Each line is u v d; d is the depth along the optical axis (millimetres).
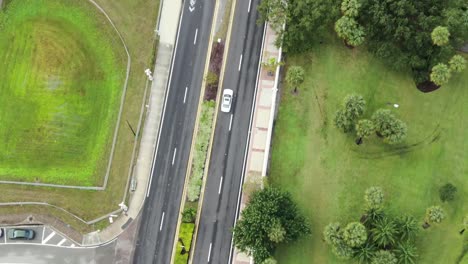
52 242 78875
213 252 77188
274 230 68938
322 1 78562
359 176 77562
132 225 79250
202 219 78562
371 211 72062
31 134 83750
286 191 74938
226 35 86062
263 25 85812
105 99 84750
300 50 81438
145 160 81750
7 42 87562
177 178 80750
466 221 70938
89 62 86562
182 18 87500
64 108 84688
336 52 83000
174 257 77438
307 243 75062
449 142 78188
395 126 74062
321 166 78312
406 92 80688
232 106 82625
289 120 80625
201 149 80938
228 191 79500
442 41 74188
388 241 70438
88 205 80125
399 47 79375
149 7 87812
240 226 71938
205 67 85125
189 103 83750
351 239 69125
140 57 86000
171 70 85438
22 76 86250
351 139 79000
